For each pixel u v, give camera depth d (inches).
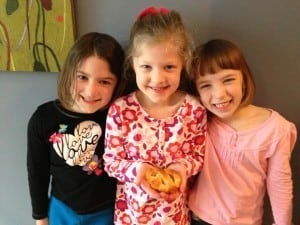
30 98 42.7
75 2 37.4
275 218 36.4
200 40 37.4
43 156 38.4
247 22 36.4
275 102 39.1
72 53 33.4
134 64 31.9
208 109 34.9
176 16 31.7
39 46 38.0
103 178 38.0
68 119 36.5
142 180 32.2
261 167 35.2
